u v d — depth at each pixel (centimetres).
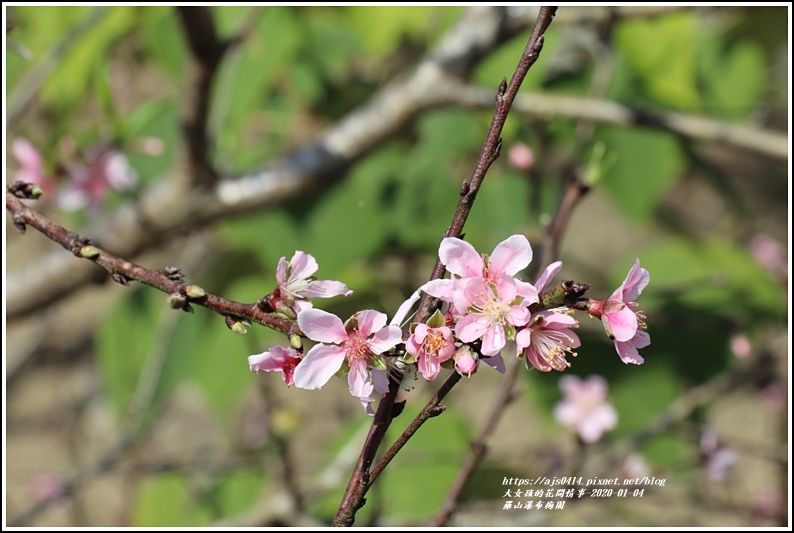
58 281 90
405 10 93
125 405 98
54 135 73
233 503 100
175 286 47
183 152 83
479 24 88
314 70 107
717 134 87
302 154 88
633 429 97
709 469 90
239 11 89
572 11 85
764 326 102
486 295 44
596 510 84
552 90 103
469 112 96
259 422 107
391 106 87
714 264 103
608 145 99
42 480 105
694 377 98
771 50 115
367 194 99
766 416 127
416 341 44
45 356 147
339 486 85
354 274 102
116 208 92
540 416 97
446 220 97
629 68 98
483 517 81
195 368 97
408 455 82
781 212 143
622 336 45
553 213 94
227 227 99
